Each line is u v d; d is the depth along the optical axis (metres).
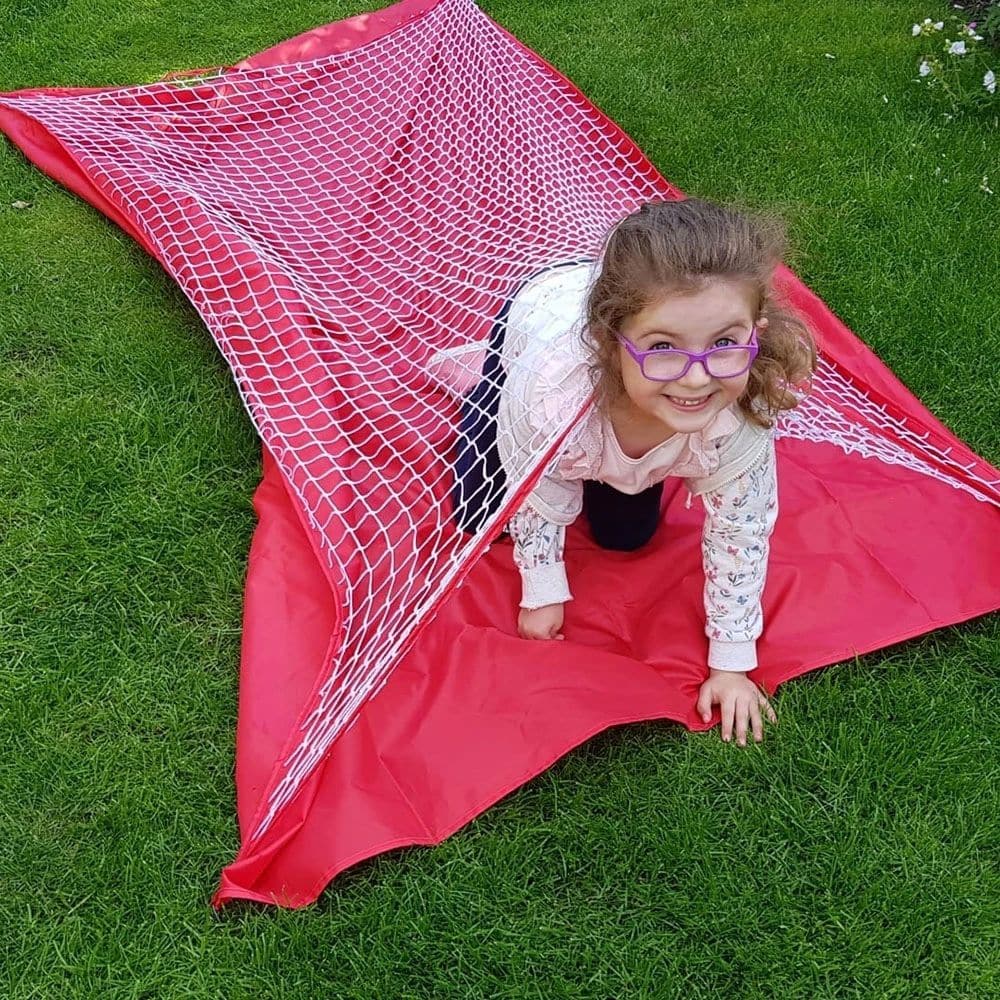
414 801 2.13
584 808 2.18
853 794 2.19
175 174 3.65
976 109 4.35
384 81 4.12
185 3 5.18
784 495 2.76
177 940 2.01
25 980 1.95
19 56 4.75
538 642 2.39
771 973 1.94
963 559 2.58
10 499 2.83
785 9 5.07
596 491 2.48
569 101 4.06
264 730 2.24
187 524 2.78
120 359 3.24
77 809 2.21
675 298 1.81
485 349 2.67
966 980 1.93
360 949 1.98
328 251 3.43
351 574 2.48
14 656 2.48
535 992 1.92
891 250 3.70
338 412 2.85
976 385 3.18
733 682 2.33
